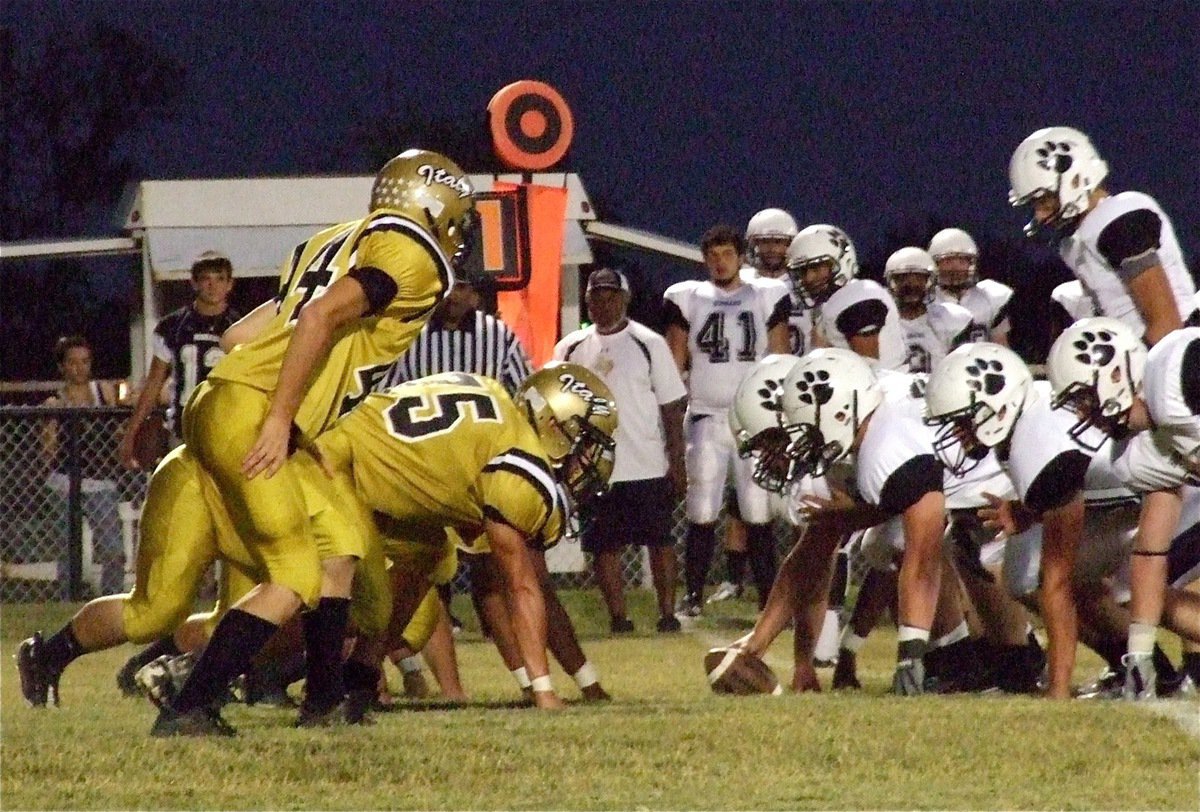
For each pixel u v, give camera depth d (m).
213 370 11.44
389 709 13.45
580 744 11.05
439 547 13.65
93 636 13.38
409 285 11.24
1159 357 13.26
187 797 9.72
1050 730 11.47
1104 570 14.53
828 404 14.38
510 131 21.78
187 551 12.09
